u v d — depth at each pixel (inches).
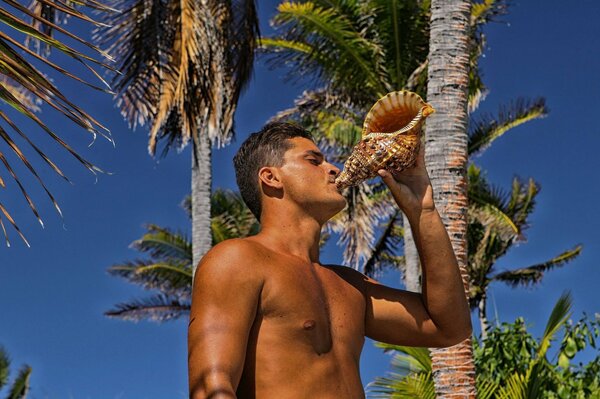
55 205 155.2
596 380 378.0
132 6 498.6
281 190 103.0
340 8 644.7
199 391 90.3
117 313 1087.6
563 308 380.8
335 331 98.2
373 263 980.6
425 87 665.0
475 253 1059.9
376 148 102.7
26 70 151.6
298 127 107.4
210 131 551.8
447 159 313.0
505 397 355.3
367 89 674.2
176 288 1099.3
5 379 892.0
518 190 995.3
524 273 1104.2
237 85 548.4
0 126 153.2
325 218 103.7
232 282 94.0
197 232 703.7
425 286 107.2
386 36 659.4
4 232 154.6
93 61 152.1
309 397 93.4
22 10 152.6
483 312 1063.6
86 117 152.6
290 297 95.5
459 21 330.6
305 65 663.8
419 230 105.6
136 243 1083.3
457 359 306.3
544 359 378.3
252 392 93.4
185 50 508.4
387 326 106.8
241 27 550.0
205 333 92.0
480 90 700.7
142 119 546.9
